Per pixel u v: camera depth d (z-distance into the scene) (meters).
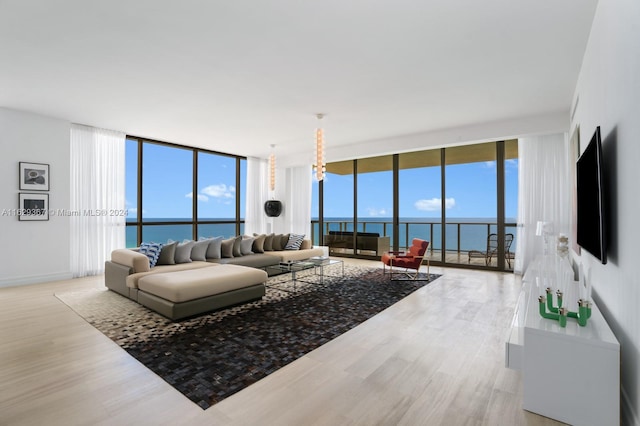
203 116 5.26
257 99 4.50
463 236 7.65
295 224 9.28
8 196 4.89
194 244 5.23
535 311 2.24
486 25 2.73
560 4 2.45
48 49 3.10
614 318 2.04
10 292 4.54
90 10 2.50
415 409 1.90
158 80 3.83
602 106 2.36
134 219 6.65
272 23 2.69
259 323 3.32
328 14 2.57
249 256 5.79
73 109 4.90
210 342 2.84
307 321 3.39
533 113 5.16
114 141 6.10
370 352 2.67
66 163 5.44
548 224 4.61
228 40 2.96
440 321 3.42
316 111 5.04
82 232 5.68
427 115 5.26
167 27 2.74
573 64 3.45
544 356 1.86
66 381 2.19
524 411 1.90
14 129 4.94
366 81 3.90
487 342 2.88
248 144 7.43
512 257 6.73
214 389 2.10
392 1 2.41
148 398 2.00
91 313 3.61
